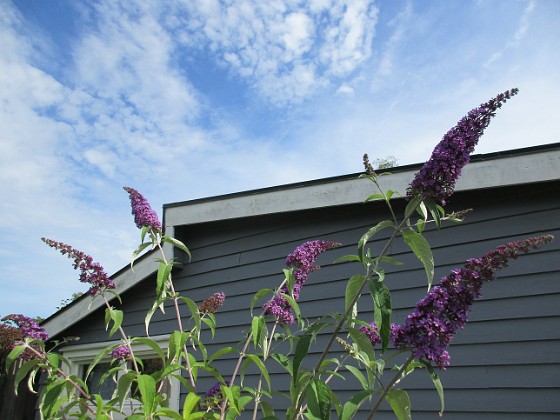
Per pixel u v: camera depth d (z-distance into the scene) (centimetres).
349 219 529
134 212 279
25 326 250
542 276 421
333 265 522
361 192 498
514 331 419
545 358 404
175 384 573
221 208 579
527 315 418
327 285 519
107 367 671
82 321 708
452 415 424
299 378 213
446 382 433
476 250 454
